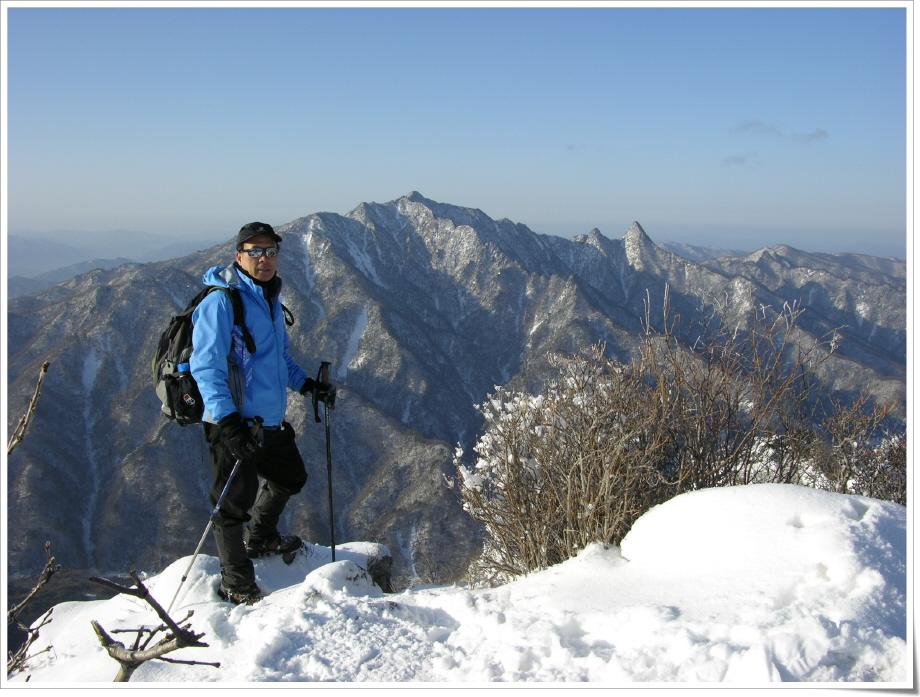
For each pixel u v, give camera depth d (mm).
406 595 2971
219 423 3037
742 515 2766
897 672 1968
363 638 2479
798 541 2559
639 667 2092
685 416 3580
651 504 3447
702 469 3547
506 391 3947
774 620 2191
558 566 3104
